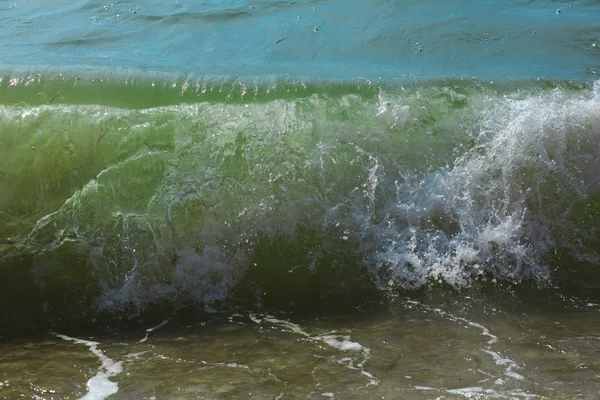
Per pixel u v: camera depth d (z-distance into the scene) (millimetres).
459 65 5324
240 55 5527
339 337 3176
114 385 2719
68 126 4020
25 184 3922
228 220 3842
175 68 5004
